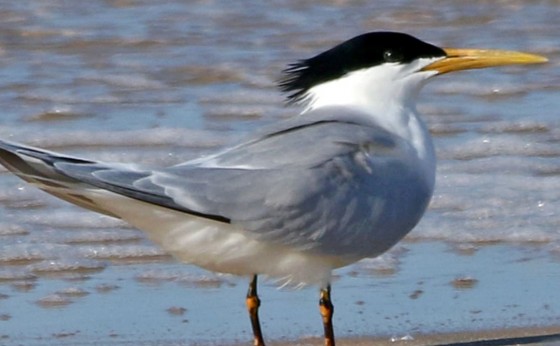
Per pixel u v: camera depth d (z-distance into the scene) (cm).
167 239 1040
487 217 1448
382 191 1053
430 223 1429
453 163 1614
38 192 1521
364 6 2386
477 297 1241
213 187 1012
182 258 1062
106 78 2002
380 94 1110
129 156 1662
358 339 1147
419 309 1212
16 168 973
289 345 1136
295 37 2216
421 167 1090
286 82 1144
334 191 1034
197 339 1150
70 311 1212
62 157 991
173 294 1253
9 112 1839
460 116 1808
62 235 1401
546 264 1324
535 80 1983
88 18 2308
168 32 2233
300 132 1059
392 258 1336
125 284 1280
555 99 1886
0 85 1958
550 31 2250
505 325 1178
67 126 1778
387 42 1114
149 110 1852
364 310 1210
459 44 2197
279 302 1237
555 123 1761
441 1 2403
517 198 1503
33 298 1241
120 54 2120
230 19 2295
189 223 1021
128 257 1348
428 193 1092
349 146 1051
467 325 1178
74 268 1316
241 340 1149
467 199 1500
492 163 1614
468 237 1393
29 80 1984
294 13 2336
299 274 1077
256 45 2173
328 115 1084
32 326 1176
